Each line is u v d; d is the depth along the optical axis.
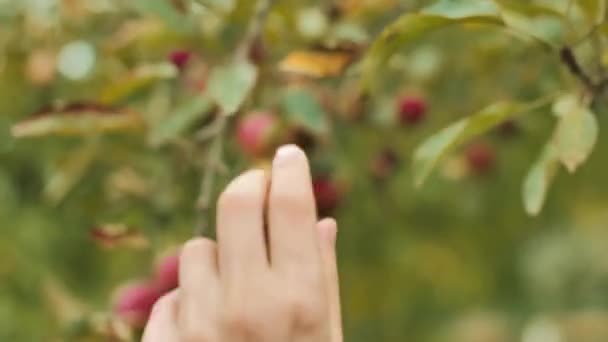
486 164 1.61
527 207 0.92
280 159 0.72
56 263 1.75
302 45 1.22
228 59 1.22
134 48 1.33
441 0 0.90
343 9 1.29
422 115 1.40
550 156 0.93
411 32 0.91
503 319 2.50
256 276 0.70
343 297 1.97
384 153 1.49
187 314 0.72
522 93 1.40
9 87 1.58
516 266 2.43
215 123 1.13
